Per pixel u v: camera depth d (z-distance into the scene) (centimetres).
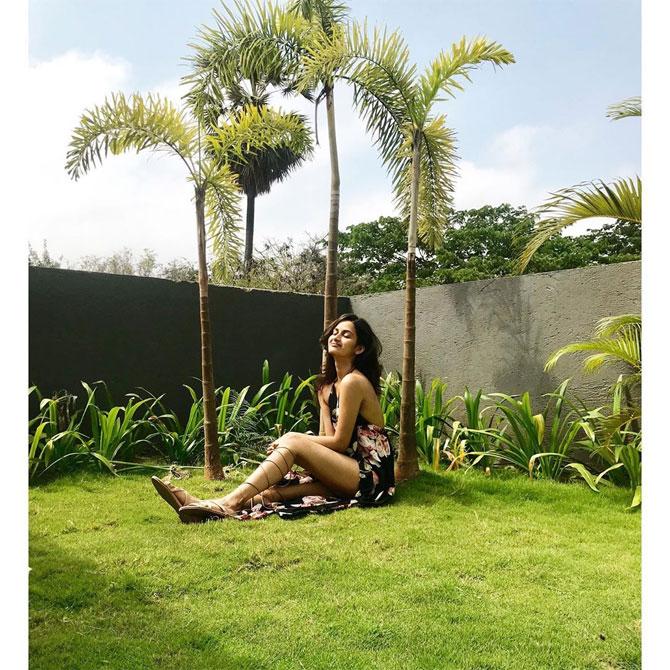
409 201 555
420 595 252
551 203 410
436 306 619
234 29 510
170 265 1261
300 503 380
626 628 226
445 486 443
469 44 451
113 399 573
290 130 512
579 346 428
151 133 464
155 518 361
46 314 544
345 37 468
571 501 411
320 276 1345
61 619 229
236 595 252
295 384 679
